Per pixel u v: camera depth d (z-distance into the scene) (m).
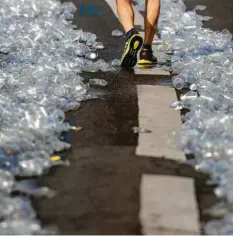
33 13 19.80
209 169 9.92
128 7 15.39
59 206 8.95
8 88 13.48
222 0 22.66
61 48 16.47
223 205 8.99
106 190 9.41
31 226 8.34
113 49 17.17
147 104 13.02
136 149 10.82
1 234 8.18
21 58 15.54
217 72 14.34
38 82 13.49
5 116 11.80
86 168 10.11
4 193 9.23
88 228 8.41
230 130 11.24
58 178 9.77
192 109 12.43
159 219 8.63
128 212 8.80
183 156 10.50
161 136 11.35
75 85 13.57
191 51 16.67
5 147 10.51
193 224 8.52
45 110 11.84
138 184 9.59
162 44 17.55
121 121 12.09
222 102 12.70
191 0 22.48
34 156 10.29
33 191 9.34
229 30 19.14
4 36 17.39
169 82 14.48
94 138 11.30
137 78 14.74
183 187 9.51
